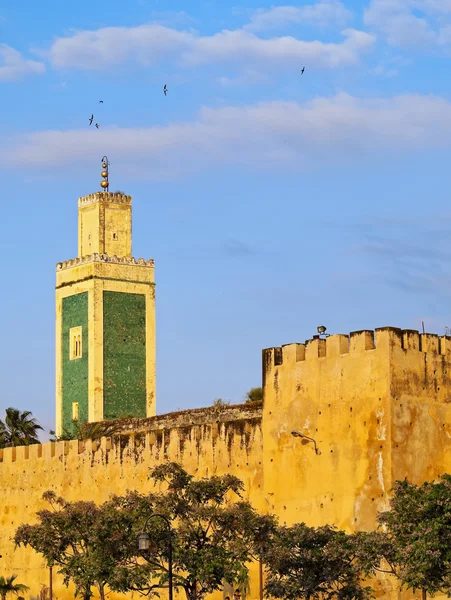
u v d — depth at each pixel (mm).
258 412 143875
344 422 125812
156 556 118438
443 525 107438
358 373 125125
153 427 165750
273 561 115000
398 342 123750
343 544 113562
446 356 127250
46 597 160875
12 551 167875
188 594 116438
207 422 153125
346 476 125000
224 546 118125
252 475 134500
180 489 120375
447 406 126438
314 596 117875
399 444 122500
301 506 128750
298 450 129750
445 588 112438
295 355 131250
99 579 119375
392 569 112438
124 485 150625
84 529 126812
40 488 164250
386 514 112312
